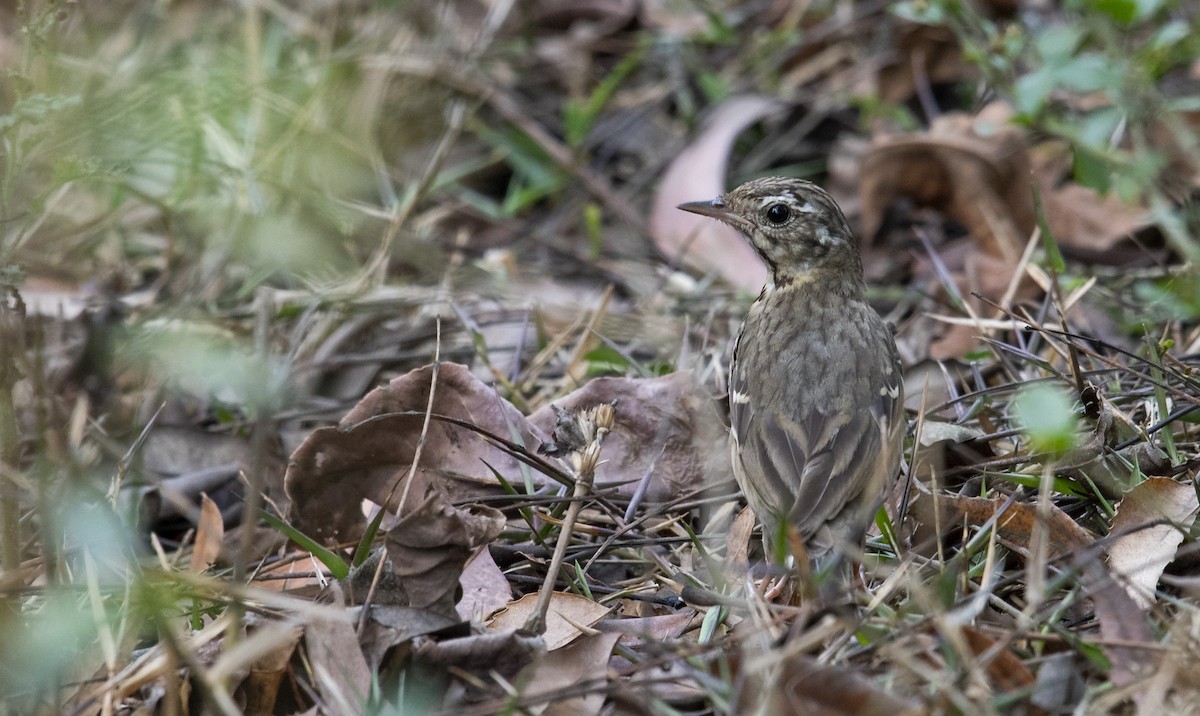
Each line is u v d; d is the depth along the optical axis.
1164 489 9.20
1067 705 7.64
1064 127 14.37
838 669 7.40
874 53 17.97
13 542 8.87
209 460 11.86
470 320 13.53
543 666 8.27
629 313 14.25
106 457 11.80
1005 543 9.38
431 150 17.33
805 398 10.23
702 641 8.58
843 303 11.31
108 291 14.12
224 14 17.61
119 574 9.61
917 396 11.95
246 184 14.09
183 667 8.19
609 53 18.89
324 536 10.56
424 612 8.48
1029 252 13.05
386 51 17.27
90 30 16.17
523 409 12.23
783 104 17.66
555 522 10.03
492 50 18.45
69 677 8.44
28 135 9.91
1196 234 13.89
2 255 9.27
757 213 11.70
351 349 13.52
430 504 8.52
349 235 14.21
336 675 8.02
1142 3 13.55
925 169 15.18
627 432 11.13
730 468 11.05
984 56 14.57
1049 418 8.09
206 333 12.68
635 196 17.05
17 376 10.15
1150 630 7.97
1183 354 11.97
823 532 9.31
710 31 18.42
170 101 13.91
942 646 7.96
